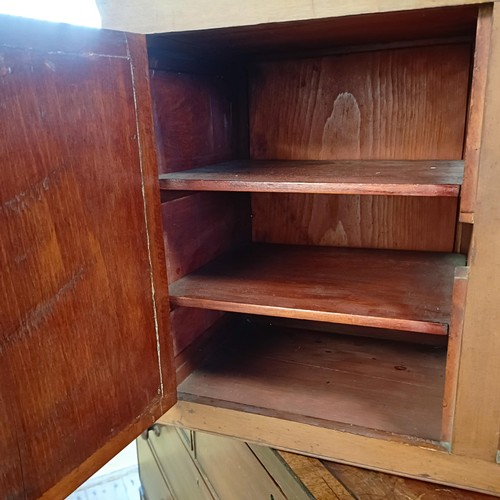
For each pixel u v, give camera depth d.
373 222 1.22
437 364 1.11
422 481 0.82
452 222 1.15
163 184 0.87
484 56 0.61
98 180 0.67
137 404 0.80
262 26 0.74
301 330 1.31
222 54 1.05
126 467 2.30
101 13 0.79
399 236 1.20
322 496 0.78
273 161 1.20
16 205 0.55
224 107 1.19
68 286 0.63
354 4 0.66
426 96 1.10
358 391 0.99
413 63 1.09
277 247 1.27
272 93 1.23
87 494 2.17
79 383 0.67
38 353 0.60
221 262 1.14
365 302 0.87
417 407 0.93
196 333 1.12
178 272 1.03
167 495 1.51
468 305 0.70
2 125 0.53
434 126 1.11
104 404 0.72
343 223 1.25
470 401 0.75
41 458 0.61
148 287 0.80
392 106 1.13
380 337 1.25
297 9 0.69
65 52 0.60
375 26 0.80
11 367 0.56
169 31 0.76
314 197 1.25
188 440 1.25
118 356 0.74
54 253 0.61
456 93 1.07
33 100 0.56
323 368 1.10
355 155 1.19
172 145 0.98
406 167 0.97
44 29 0.57
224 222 1.21
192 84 1.04
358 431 0.85
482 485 0.78
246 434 0.94
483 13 0.60
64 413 0.65
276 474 0.89
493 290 0.68
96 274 0.68
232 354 1.18
